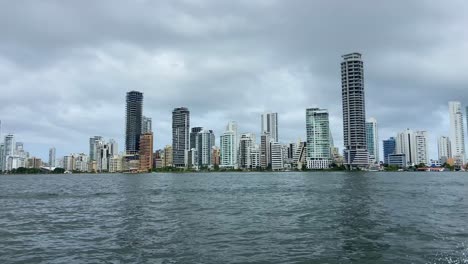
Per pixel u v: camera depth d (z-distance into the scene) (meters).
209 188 122.94
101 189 122.50
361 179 184.88
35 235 37.81
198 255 28.84
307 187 120.06
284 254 29.02
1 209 62.56
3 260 28.05
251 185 139.62
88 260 27.62
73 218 50.38
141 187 133.00
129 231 39.53
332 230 39.16
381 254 28.41
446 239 33.38
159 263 26.59
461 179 181.88
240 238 35.28
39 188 132.38
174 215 52.56
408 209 56.50
